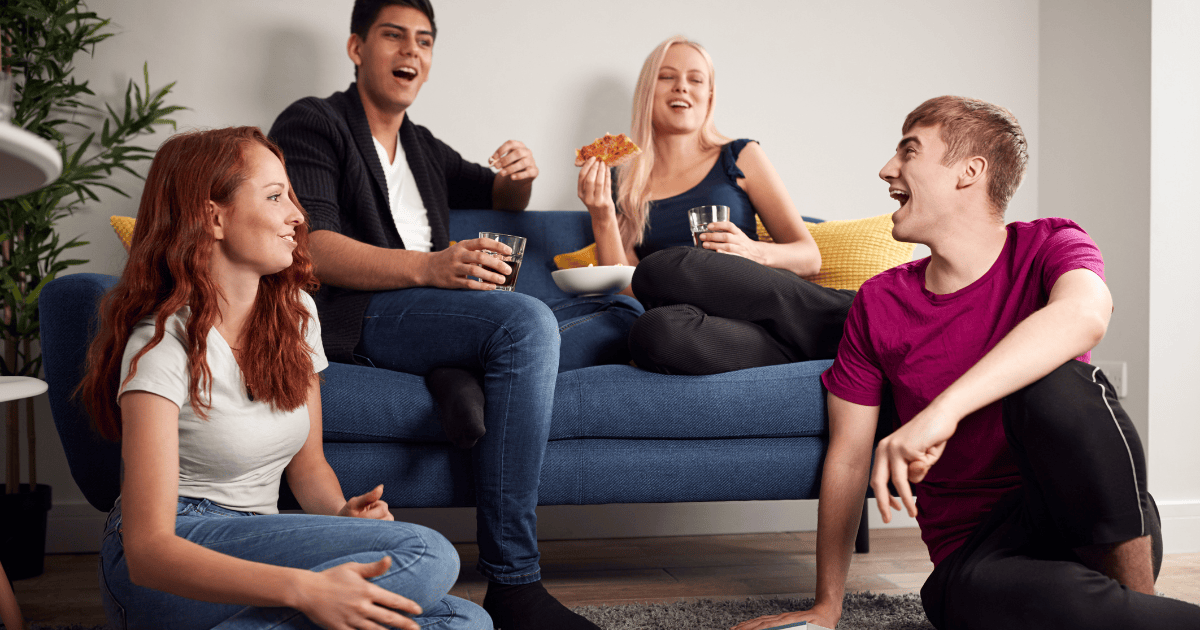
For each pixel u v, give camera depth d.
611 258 1.96
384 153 1.87
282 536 0.88
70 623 1.38
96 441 1.30
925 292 1.23
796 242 1.97
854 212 2.47
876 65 2.48
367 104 1.88
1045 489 0.98
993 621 0.98
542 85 2.30
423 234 1.85
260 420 1.03
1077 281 1.05
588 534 2.19
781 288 1.50
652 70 2.10
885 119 2.49
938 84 2.52
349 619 0.79
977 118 1.16
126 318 0.97
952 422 0.99
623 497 1.45
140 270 0.98
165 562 0.82
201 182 0.97
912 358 1.21
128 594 0.90
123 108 2.06
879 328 1.27
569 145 2.32
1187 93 2.18
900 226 1.20
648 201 2.06
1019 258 1.16
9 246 1.87
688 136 2.12
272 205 1.00
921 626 1.31
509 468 1.25
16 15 1.86
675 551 2.01
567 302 1.69
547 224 2.12
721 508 2.25
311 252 1.52
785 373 1.46
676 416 1.43
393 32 1.83
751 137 2.41
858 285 1.99
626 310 1.63
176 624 0.88
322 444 1.34
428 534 0.90
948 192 1.16
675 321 1.44
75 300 1.28
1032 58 2.56
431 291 1.43
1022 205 2.55
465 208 2.12
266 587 0.79
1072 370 1.00
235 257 1.01
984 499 1.16
